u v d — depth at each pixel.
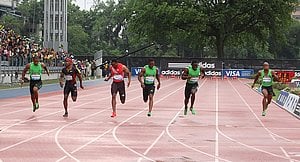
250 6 73.62
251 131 15.63
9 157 10.62
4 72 41.66
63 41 71.00
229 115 20.69
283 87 40.69
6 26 94.12
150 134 14.51
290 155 11.37
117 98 29.66
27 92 33.59
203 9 74.62
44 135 14.00
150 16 75.62
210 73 69.75
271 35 78.06
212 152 11.61
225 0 75.81
